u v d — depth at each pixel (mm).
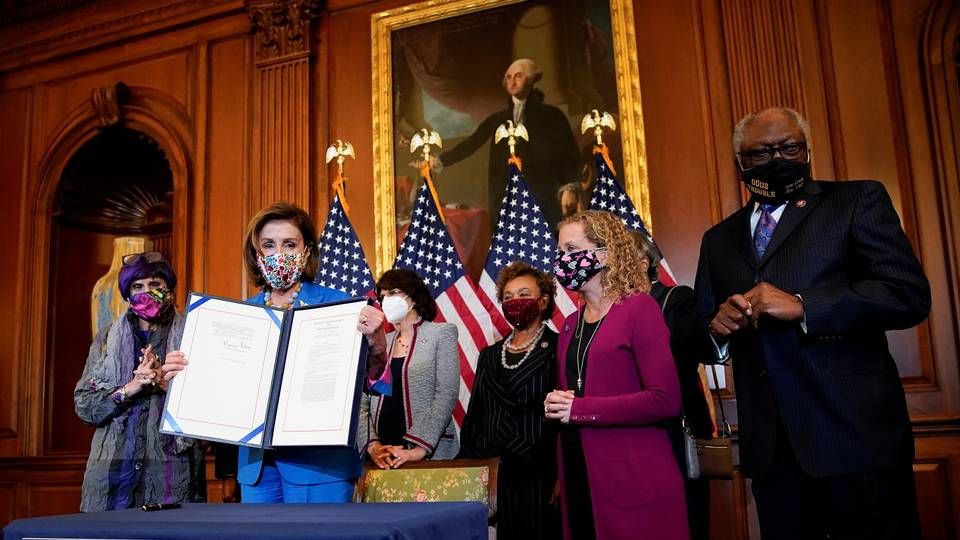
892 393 1829
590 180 5004
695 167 4836
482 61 5441
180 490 2691
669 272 4359
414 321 3594
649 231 4777
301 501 2123
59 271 6539
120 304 6238
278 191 5727
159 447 2699
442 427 3314
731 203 4730
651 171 4926
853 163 4500
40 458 5895
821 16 4738
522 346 3383
